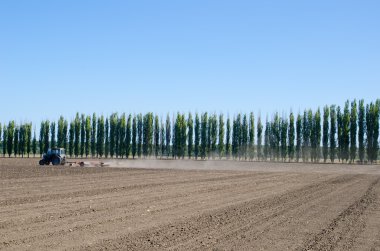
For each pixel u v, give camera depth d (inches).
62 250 414.6
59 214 631.8
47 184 1110.4
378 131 3641.7
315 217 665.6
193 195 936.3
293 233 531.8
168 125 4404.5
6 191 928.3
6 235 479.8
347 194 1038.4
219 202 828.6
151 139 4397.1
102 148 4407.0
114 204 755.4
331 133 3794.3
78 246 432.8
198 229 543.5
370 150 3646.7
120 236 487.8
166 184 1193.4
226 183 1289.4
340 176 1781.5
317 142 3853.3
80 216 618.8
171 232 519.5
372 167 2856.8
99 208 703.1
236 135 4197.8
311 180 1509.6
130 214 649.6
